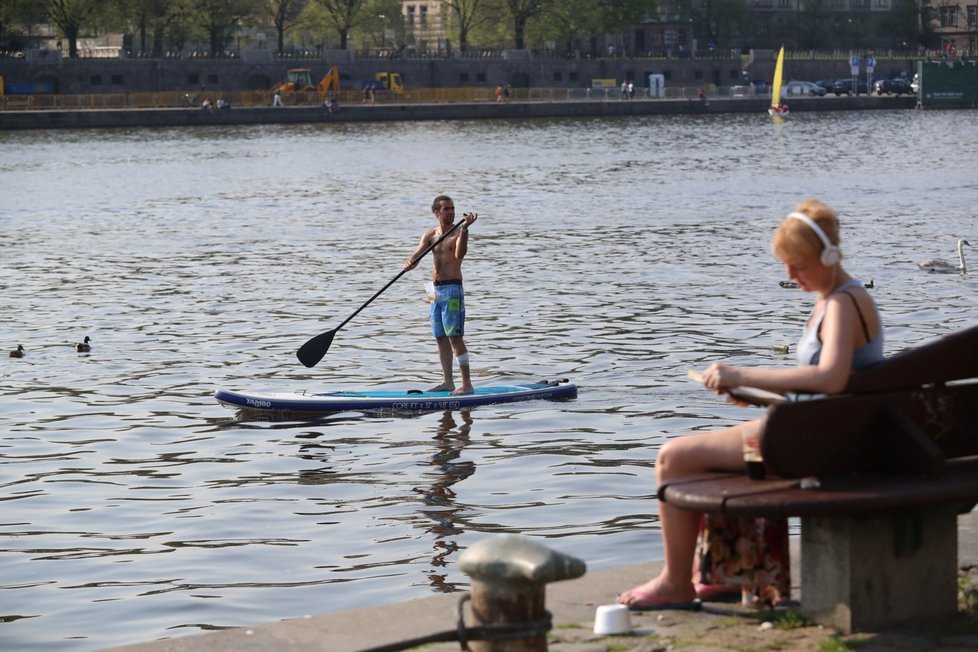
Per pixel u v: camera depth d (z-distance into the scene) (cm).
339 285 3003
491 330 2375
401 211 4844
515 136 10056
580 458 1517
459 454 1552
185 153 8362
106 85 12781
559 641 679
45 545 1240
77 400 1892
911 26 18088
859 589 677
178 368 2109
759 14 17600
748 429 688
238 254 3616
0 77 11962
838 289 684
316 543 1227
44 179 6506
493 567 578
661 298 2689
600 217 4469
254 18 13712
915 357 684
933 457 665
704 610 728
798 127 10938
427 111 12688
